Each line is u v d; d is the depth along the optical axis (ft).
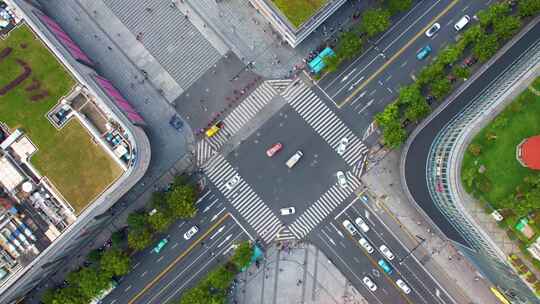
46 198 281.54
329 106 335.67
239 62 337.31
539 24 323.78
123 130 286.66
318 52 332.19
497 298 329.52
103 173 283.79
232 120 337.52
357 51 320.09
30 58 287.89
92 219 301.84
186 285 335.88
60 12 336.90
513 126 257.75
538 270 251.39
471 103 323.16
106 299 336.29
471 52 329.31
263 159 336.90
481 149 258.57
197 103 337.72
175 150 338.13
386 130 315.99
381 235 334.44
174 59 338.34
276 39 335.88
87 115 289.94
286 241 336.08
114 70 337.93
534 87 257.34
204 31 338.54
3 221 276.82
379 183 334.24
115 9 338.34
